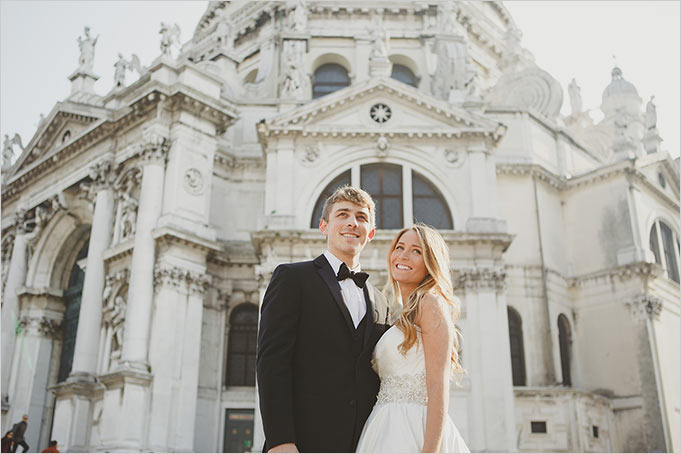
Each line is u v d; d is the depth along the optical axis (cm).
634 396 3525
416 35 4641
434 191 3322
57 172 3956
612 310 3728
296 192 3266
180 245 3136
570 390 3166
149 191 3180
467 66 4050
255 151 3862
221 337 3456
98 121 3550
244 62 4853
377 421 500
